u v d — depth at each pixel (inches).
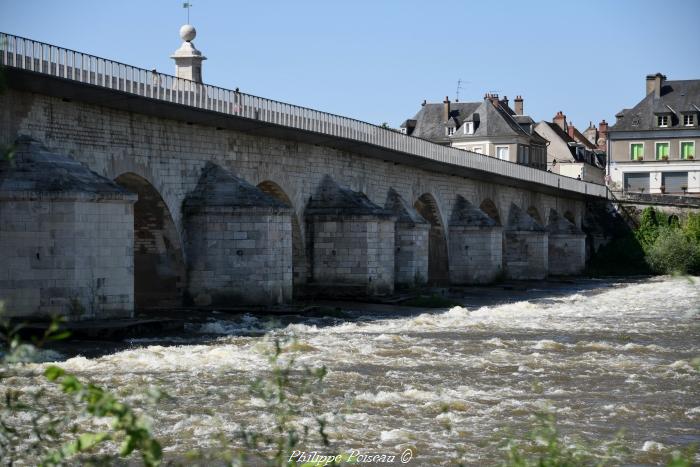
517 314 1710.1
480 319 1596.9
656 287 2630.4
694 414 808.9
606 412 812.6
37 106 1282.0
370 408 800.3
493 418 777.6
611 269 3595.0
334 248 1966.0
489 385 929.5
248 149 1763.0
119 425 370.9
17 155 1232.2
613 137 4471.0
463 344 1229.1
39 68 1253.1
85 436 390.3
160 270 1609.3
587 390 911.7
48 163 1238.9
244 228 1614.2
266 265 1620.3
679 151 4392.2
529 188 3253.0
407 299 1939.0
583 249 3452.3
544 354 1151.0
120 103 1392.7
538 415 600.1
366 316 1628.9
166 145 1550.2
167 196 1556.3
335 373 964.0
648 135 4416.8
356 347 1170.0
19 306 1207.6
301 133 1835.6
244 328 1363.2
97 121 1396.4
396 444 682.2
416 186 2471.7
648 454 680.4
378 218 1972.2
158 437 673.0
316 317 1562.5
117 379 896.9
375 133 2158.0
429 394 863.7
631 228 3784.5
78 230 1223.5
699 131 4360.2
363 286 1951.3
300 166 1935.3
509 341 1270.9
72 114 1347.2
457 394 874.1
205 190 1622.8
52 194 1208.8
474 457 653.9
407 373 984.9
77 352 1080.8
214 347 1128.2
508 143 4379.9
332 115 1975.9
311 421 737.6
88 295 1238.9
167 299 1611.7
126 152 1456.7
